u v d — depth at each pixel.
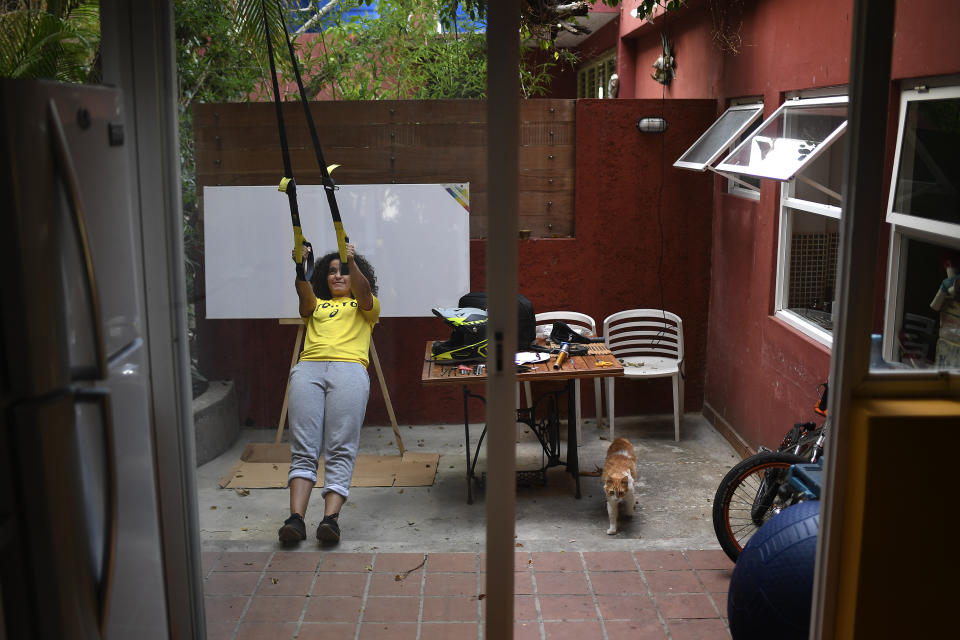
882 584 2.24
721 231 6.00
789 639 2.71
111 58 2.33
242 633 2.71
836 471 2.27
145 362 2.40
